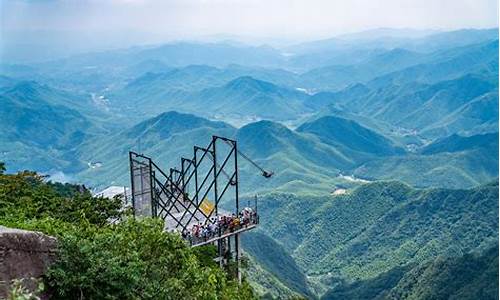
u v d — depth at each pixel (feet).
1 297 44.11
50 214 103.71
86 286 48.49
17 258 47.39
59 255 50.01
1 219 73.51
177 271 62.75
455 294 490.49
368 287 624.59
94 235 56.49
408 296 540.93
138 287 54.34
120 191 183.01
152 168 140.26
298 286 600.80
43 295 47.57
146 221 65.16
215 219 133.59
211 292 64.59
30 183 146.61
